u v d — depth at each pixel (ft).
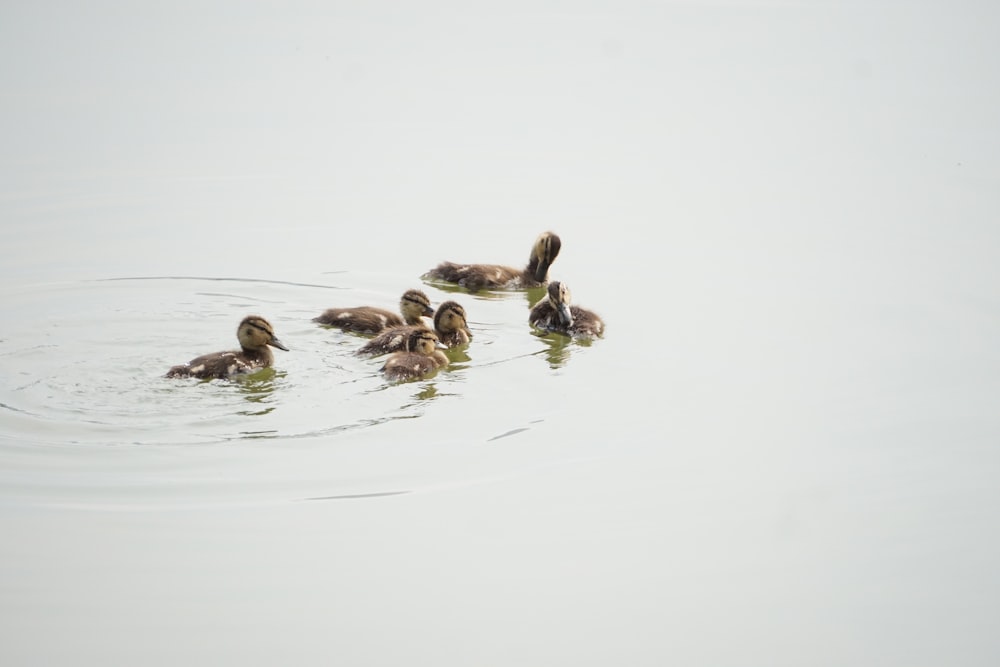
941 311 59.00
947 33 122.11
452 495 41.60
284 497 40.88
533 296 63.57
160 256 65.26
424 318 59.31
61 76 101.24
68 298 58.90
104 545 38.06
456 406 47.75
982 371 52.03
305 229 70.64
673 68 110.83
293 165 82.48
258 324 49.93
